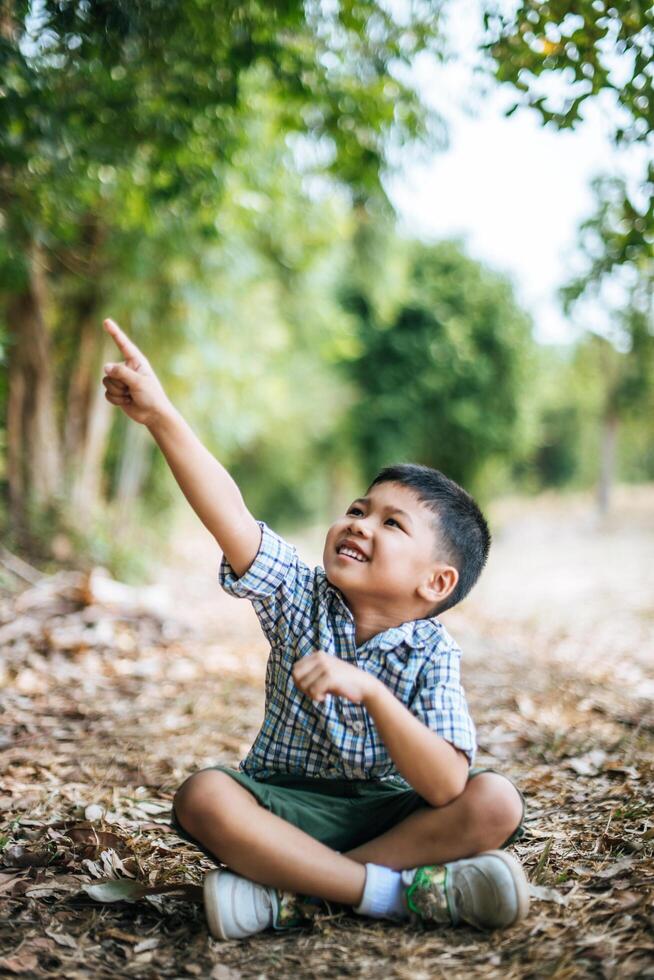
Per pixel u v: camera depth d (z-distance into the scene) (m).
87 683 4.36
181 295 7.35
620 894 1.92
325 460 15.62
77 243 6.61
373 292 10.45
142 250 6.57
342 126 4.57
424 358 14.58
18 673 4.38
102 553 7.06
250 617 6.66
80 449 7.77
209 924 1.81
